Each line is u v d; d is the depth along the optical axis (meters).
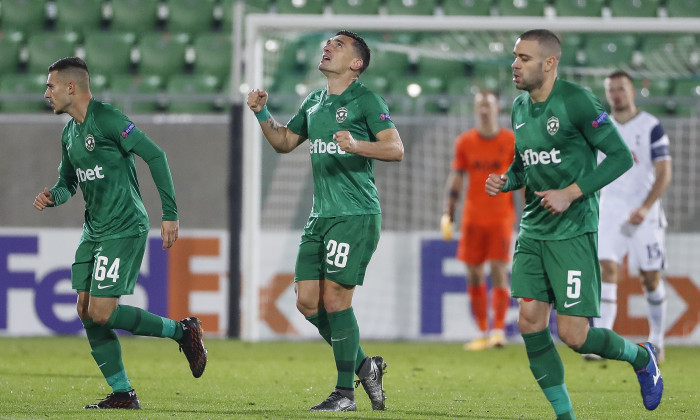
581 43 47.22
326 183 18.39
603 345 16.89
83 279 18.72
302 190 40.53
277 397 21.09
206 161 39.75
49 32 50.88
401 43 45.41
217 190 39.66
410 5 49.97
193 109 45.81
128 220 18.45
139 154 18.28
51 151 39.72
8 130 39.72
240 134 38.88
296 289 18.89
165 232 18.58
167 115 40.22
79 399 20.11
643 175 29.31
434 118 40.19
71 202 39.34
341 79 18.64
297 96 39.59
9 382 23.36
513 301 38.75
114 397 18.62
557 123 16.12
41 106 45.97
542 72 16.20
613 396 22.00
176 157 39.78
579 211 16.22
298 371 27.03
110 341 18.80
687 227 38.84
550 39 16.25
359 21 36.66
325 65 18.47
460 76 47.72
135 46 49.25
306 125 19.41
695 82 45.75
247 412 18.19
